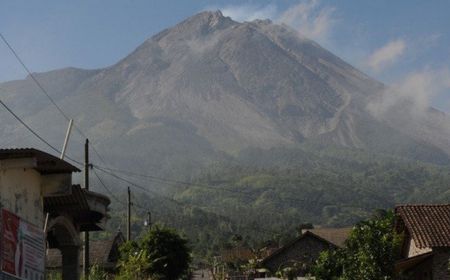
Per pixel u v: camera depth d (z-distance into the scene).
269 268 90.38
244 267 111.75
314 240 90.19
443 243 41.53
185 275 77.19
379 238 41.22
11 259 23.28
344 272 42.12
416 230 42.81
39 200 26.42
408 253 45.03
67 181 26.69
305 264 86.38
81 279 42.84
